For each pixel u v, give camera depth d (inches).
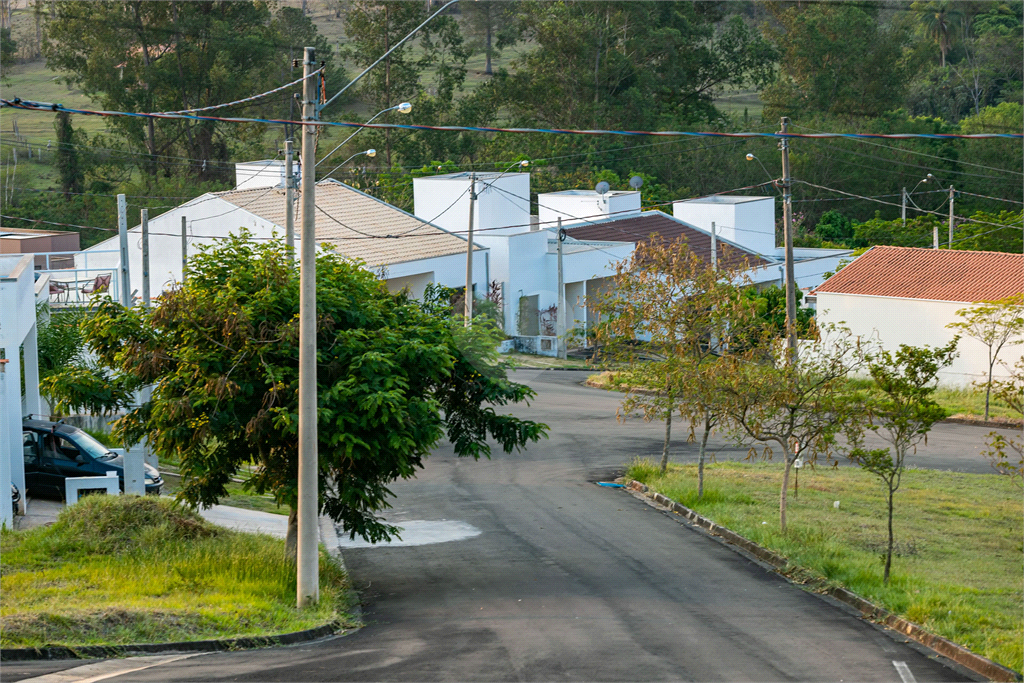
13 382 1112.2
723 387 1027.3
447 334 869.2
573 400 1983.3
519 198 2615.7
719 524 1090.1
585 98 3784.5
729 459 1514.5
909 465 1460.4
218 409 842.8
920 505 1189.1
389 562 975.6
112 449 1258.6
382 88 2340.1
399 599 847.7
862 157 3715.6
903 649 706.8
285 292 860.0
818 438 994.7
